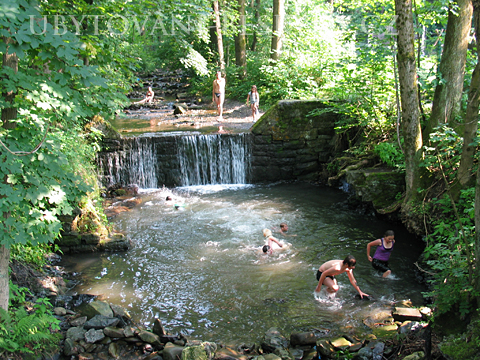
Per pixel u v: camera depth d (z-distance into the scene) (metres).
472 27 8.94
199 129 14.42
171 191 12.45
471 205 6.73
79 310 5.98
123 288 6.89
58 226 4.48
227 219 9.87
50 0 5.08
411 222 8.48
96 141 11.84
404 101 8.09
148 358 5.01
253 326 5.83
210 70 21.48
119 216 10.16
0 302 4.44
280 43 18.28
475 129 6.65
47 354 4.86
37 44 3.60
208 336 5.60
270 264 7.63
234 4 20.31
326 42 18.62
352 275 6.55
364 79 11.16
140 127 14.95
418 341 4.73
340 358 4.87
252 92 15.92
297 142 13.23
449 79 8.19
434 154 8.25
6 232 4.12
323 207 10.69
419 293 6.59
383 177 9.38
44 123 4.42
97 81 4.15
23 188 4.23
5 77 4.00
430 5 8.34
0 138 3.98
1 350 4.39
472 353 3.72
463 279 4.61
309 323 5.86
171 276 7.26
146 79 26.97
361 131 12.06
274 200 11.36
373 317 5.92
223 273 7.32
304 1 20.17
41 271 6.99
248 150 13.29
